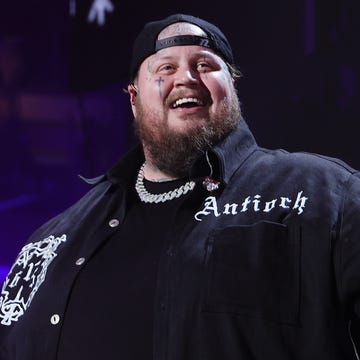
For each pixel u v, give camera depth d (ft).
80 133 107.34
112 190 17.49
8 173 107.55
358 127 48.29
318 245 13.34
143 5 48.19
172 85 15.96
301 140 49.47
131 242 15.46
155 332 13.64
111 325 14.32
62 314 15.07
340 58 47.83
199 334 13.21
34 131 108.47
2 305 16.92
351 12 47.14
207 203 14.97
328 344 12.76
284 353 12.82
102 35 49.83
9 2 98.68
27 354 15.26
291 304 13.09
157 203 16.02
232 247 13.82
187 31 16.39
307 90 48.91
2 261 87.25
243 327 13.04
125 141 67.77
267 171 15.20
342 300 13.17
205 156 15.60
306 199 14.05
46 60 104.73
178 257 14.16
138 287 14.43
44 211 104.01
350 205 13.75
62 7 98.27
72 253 16.17
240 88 49.49
